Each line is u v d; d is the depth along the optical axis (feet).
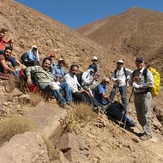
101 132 24.21
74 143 19.75
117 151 22.30
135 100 28.45
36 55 31.63
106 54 83.66
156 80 27.96
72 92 27.20
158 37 279.90
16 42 41.73
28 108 21.57
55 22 100.83
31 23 60.34
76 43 70.54
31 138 15.44
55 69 31.86
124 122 27.99
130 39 292.20
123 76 30.68
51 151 16.70
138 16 352.90
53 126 19.54
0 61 24.94
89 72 31.89
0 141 14.99
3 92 22.62
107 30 337.52
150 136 27.43
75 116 24.02
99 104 27.96
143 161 22.31
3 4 60.95
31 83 24.43
